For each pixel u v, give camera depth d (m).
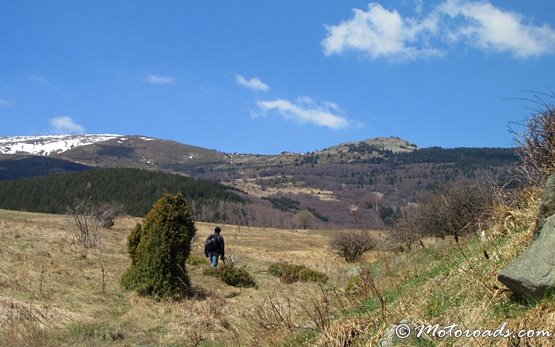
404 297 6.07
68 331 9.51
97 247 22.83
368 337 5.42
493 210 7.25
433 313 5.16
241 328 9.74
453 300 5.14
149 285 14.02
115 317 11.39
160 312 12.02
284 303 8.80
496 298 4.50
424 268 8.00
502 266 5.09
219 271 18.33
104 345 9.11
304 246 52.66
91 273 16.00
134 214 101.50
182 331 10.20
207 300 13.20
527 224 6.21
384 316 5.55
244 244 51.19
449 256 7.52
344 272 11.58
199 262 21.86
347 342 5.56
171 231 14.60
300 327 6.11
